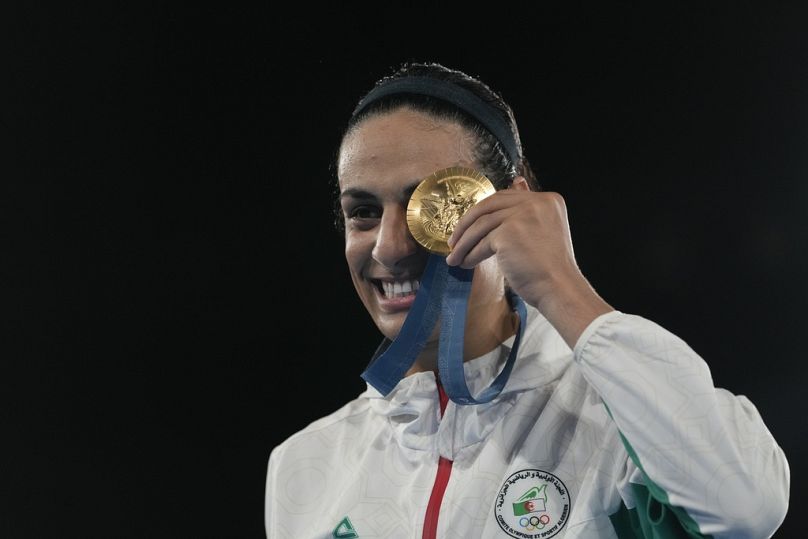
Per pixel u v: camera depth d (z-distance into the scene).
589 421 5.96
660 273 14.48
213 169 16.02
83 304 15.97
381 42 15.28
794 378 13.95
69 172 16.22
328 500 6.56
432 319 5.83
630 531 5.54
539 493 5.80
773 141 14.33
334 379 15.49
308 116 15.73
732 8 14.46
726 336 14.21
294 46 15.68
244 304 15.77
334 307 15.66
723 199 14.42
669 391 4.75
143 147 16.16
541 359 6.38
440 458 6.24
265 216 15.88
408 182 5.89
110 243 16.09
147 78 16.11
